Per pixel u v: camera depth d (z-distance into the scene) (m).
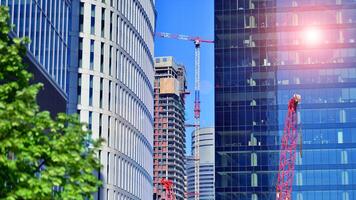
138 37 160.88
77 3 139.75
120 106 144.88
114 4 145.12
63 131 30.36
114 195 138.50
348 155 189.12
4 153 28.33
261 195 190.50
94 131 137.38
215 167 194.25
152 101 177.75
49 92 84.44
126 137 147.88
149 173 171.38
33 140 29.00
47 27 84.62
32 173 28.95
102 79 140.50
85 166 29.42
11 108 28.28
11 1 72.06
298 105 193.88
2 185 28.08
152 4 179.62
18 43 31.03
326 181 188.38
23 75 30.52
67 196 28.62
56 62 89.38
